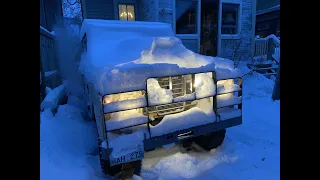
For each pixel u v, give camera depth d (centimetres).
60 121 362
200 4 905
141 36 386
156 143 231
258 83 752
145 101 220
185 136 251
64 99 561
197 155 299
